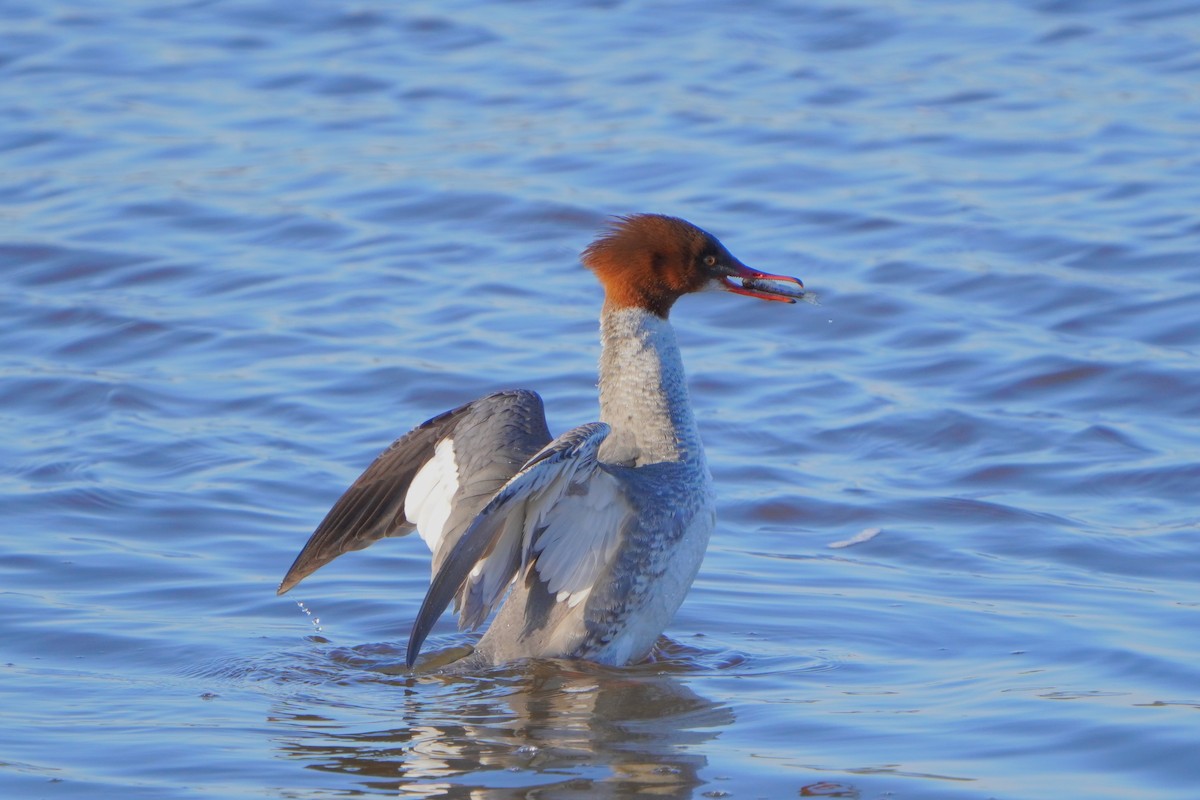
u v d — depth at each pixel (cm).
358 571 1098
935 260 1653
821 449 1298
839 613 998
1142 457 1246
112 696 874
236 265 1722
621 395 995
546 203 1845
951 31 2392
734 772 760
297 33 2525
